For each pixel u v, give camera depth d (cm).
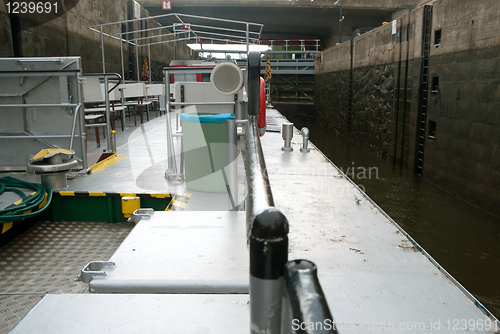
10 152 412
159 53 2392
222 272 160
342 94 2772
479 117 1101
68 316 130
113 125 848
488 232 931
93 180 384
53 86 402
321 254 196
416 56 1536
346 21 4172
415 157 1558
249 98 159
